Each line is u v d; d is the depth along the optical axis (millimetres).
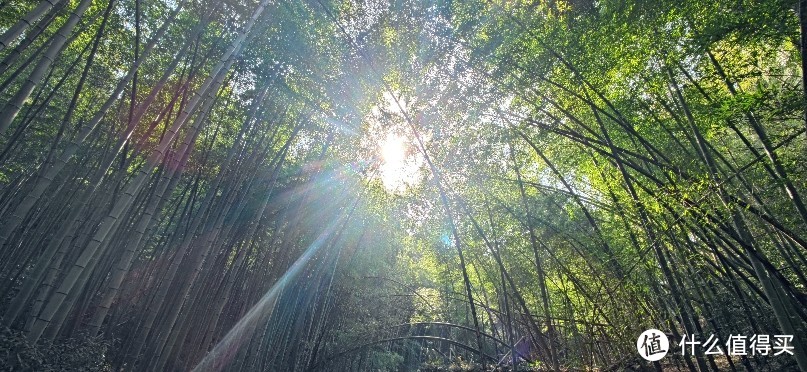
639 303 5688
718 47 4250
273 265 7844
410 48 6129
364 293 10406
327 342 10492
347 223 8531
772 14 3375
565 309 6414
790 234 3699
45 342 3691
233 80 6852
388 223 9500
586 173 6531
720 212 4426
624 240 5934
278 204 7887
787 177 3736
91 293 6309
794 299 4402
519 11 5430
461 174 6168
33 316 3855
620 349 6113
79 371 3781
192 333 6430
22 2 5297
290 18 6172
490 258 7707
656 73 4805
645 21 4211
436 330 15969
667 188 4352
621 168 4824
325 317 10375
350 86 6656
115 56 6723
